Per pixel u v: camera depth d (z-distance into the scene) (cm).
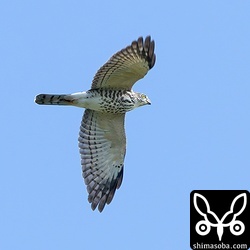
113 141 1311
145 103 1238
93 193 1311
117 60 1101
